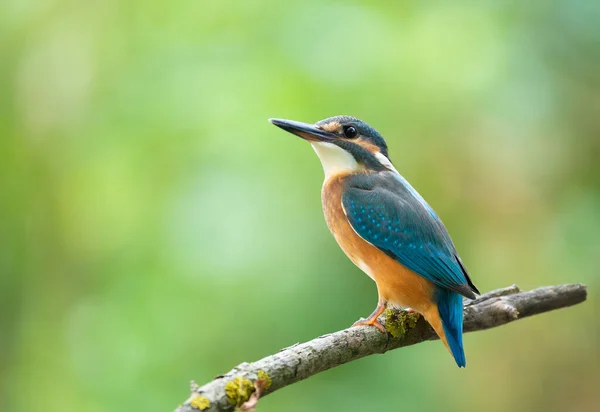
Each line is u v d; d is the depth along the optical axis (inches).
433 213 327.3
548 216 525.7
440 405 470.6
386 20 533.6
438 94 509.0
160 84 558.6
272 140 512.4
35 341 552.7
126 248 538.6
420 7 537.3
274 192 502.0
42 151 586.2
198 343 484.7
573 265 509.0
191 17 572.1
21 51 597.6
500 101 506.6
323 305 462.6
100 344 505.7
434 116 512.7
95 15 591.8
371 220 312.7
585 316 511.5
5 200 569.6
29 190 576.7
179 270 501.0
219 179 513.3
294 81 517.0
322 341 254.5
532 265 519.5
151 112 551.5
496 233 527.8
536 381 511.5
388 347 289.6
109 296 526.9
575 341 512.7
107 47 588.1
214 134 530.3
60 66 598.5
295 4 547.8
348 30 530.3
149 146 547.8
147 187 550.6
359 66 518.6
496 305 300.8
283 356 235.1
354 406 451.8
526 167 522.3
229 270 487.8
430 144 516.7
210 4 566.6
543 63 510.6
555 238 516.1
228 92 532.7
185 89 548.7
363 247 314.3
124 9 586.6
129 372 492.1
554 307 313.6
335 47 526.6
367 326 284.2
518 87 505.7
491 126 517.0
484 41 516.1
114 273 533.6
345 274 470.0
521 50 511.5
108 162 565.9
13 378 540.7
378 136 346.6
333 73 517.7
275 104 513.3
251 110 520.7
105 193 569.3
